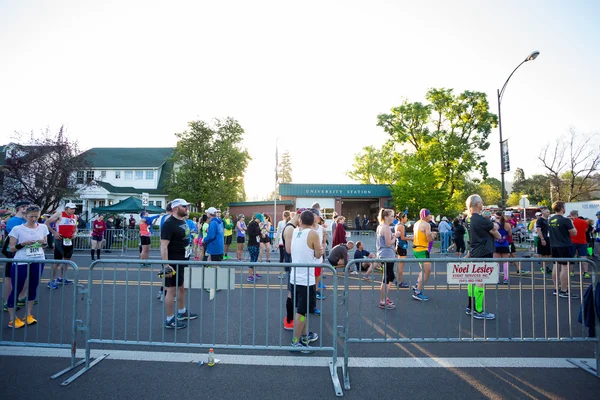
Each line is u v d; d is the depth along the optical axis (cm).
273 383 327
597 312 356
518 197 7012
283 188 3912
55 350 407
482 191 7400
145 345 407
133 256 1390
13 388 315
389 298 633
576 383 329
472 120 3197
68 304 620
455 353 404
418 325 510
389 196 3916
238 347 367
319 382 330
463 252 1295
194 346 370
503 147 1587
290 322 488
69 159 2038
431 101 3266
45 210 2025
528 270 1028
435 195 3039
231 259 1255
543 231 867
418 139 3391
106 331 473
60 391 310
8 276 514
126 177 4047
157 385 322
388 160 4834
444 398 300
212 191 3616
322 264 359
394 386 322
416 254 655
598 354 348
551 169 3075
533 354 402
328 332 484
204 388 317
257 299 659
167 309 482
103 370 354
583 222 877
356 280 862
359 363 375
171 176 3859
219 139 3862
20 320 492
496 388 319
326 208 3931
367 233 1700
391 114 3434
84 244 1567
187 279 377
